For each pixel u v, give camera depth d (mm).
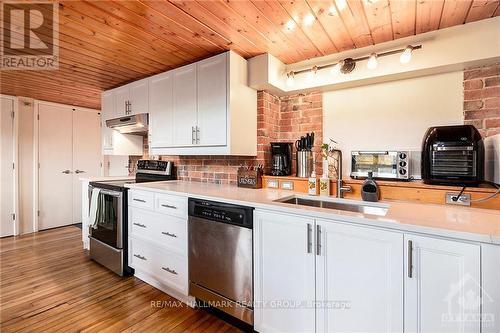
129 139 3387
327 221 1326
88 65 2459
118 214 2465
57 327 1680
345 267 1281
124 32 1823
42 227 3939
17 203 3670
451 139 1505
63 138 4145
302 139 2156
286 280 1468
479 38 1568
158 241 2164
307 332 1399
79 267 2633
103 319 1772
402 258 1129
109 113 3273
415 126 1871
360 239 1237
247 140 2244
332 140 2230
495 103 1605
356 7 1500
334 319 1317
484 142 1573
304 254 1403
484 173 1495
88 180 3002
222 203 1746
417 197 1629
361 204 1726
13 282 2297
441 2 1427
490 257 958
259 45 2010
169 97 2521
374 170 1848
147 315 1829
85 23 1715
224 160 2609
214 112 2166
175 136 2477
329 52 2121
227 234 1707
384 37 1844
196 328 1696
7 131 3574
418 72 1795
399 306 1140
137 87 2869
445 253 1040
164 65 2471
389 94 1978
